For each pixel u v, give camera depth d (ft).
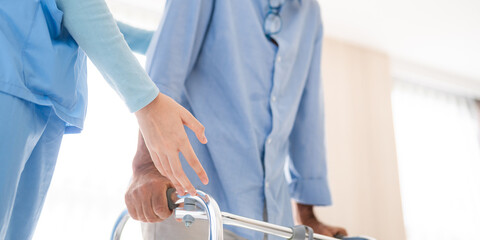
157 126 2.19
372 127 12.32
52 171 2.33
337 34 12.51
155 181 2.31
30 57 2.01
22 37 1.99
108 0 10.77
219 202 3.04
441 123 14.51
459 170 14.12
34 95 2.00
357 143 12.00
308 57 4.00
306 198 3.87
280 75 3.52
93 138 9.91
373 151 12.10
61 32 2.24
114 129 10.14
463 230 13.43
